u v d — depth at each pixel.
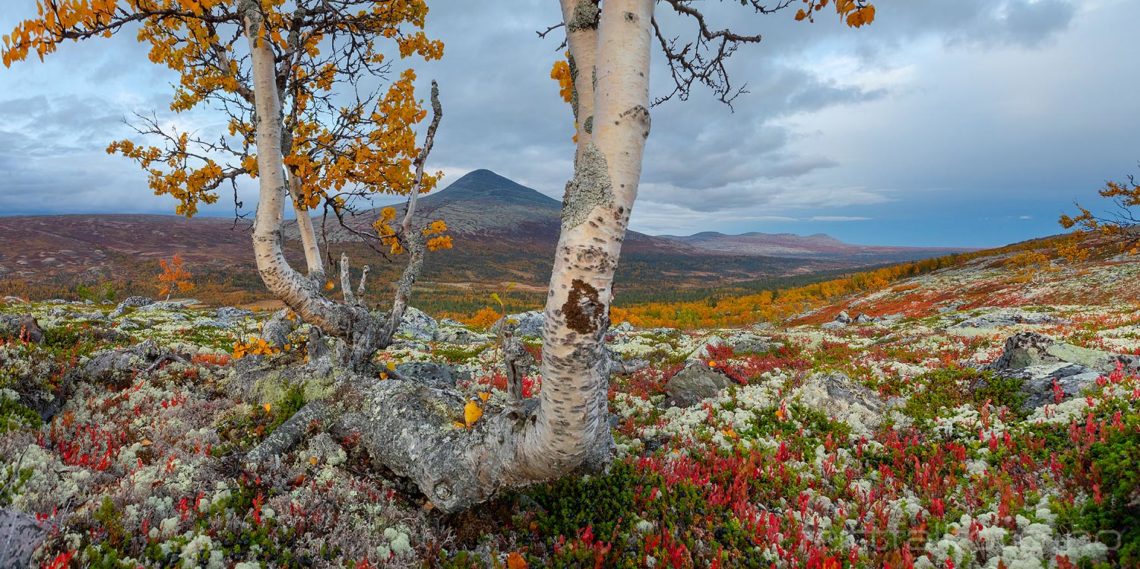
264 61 7.84
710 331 33.38
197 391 8.90
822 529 5.75
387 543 5.08
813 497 6.43
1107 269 54.84
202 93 10.69
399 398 6.79
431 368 12.09
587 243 3.79
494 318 61.88
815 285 148.00
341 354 8.31
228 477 5.67
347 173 9.16
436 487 5.55
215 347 16.20
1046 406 7.69
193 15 7.46
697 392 11.59
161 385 8.97
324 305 8.51
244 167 9.08
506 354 5.45
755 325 61.88
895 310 69.50
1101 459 5.45
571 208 3.88
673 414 10.36
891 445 7.66
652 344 24.08
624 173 3.82
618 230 3.87
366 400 7.06
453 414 6.43
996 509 5.48
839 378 10.63
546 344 4.12
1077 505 5.12
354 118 9.38
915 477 6.62
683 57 6.78
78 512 4.51
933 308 64.81
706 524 5.76
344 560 4.75
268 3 8.45
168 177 9.79
